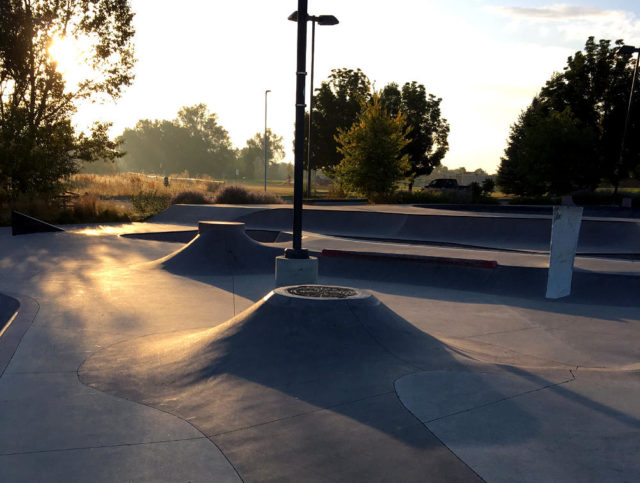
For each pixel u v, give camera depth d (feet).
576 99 138.51
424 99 161.07
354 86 163.63
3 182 68.03
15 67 74.49
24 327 18.60
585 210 94.27
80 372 14.19
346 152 107.55
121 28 80.89
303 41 22.35
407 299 25.88
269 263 33.30
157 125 485.97
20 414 11.44
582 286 26.25
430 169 170.50
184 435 10.41
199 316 21.31
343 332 14.83
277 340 14.49
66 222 62.34
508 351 17.34
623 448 9.50
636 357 17.13
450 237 54.19
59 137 74.28
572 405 11.37
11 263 33.37
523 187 152.56
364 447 9.68
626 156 131.44
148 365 14.60
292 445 9.86
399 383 12.57
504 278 27.89
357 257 32.01
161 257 37.60
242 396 12.12
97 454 9.67
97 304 22.65
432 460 9.14
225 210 65.92
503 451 9.41
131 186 117.60
